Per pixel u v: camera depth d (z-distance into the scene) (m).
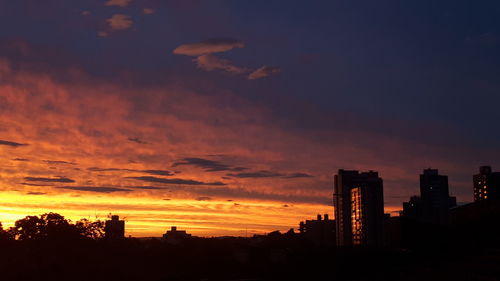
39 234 86.06
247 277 71.44
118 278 79.19
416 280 48.44
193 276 77.69
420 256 62.66
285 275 69.94
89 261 84.44
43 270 77.38
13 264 77.75
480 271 45.75
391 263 62.41
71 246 85.19
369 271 60.75
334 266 68.31
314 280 63.81
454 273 46.72
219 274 76.88
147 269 85.50
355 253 70.88
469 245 64.06
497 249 56.28
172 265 88.25
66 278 76.25
